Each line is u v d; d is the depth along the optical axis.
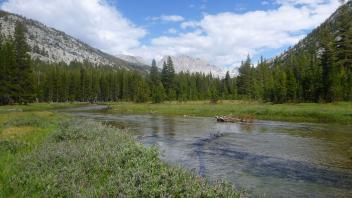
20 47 91.06
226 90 144.62
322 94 83.06
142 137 30.78
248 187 14.06
